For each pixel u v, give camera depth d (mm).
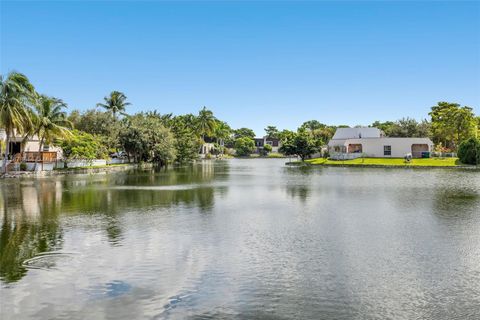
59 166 53750
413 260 12008
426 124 106062
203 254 12727
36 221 18188
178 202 24500
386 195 27875
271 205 23219
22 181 40312
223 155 142250
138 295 9461
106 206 22828
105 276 10734
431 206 22562
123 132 71438
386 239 14625
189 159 100500
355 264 11648
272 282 10250
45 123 50156
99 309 8766
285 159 129500
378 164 69625
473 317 8320
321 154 98938
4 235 15367
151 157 76875
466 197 26453
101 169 58375
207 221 18203
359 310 8641
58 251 13102
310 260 12047
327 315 8422
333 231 16000
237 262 11898
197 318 8328
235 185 35844
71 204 23594
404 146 83750
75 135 60594
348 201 24812
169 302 9078
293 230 16203
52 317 8406
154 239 14703
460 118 89312
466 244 13844
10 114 43438
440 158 76688
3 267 11508
